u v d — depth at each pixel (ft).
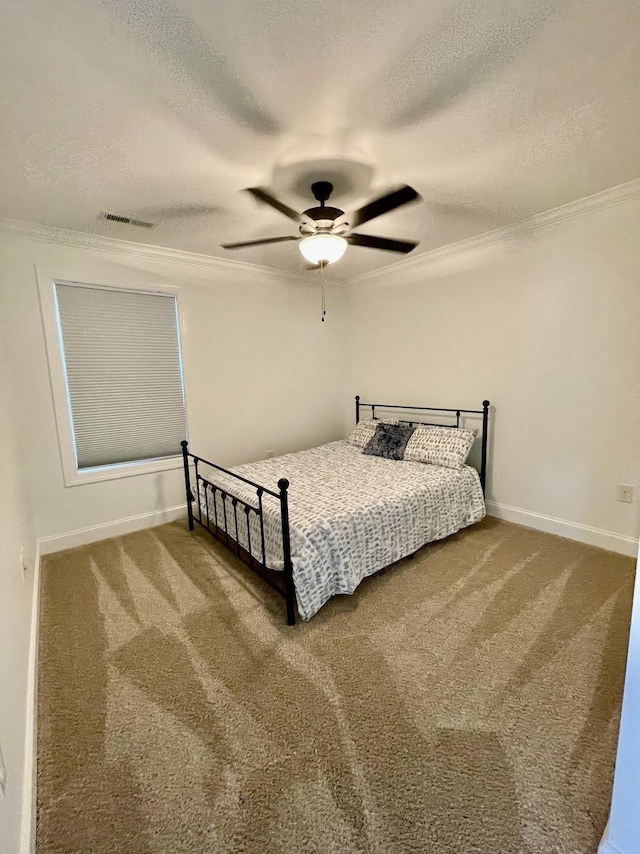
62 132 5.43
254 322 12.73
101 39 3.98
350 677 5.49
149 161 6.20
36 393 9.13
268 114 5.18
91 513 10.13
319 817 3.77
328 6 3.73
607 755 4.30
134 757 4.41
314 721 4.81
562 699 5.04
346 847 3.54
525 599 7.17
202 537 10.34
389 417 13.76
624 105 5.15
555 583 7.65
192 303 11.38
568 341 9.05
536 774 4.12
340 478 9.71
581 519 9.30
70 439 9.71
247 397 12.82
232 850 3.54
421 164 6.50
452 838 3.58
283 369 13.60
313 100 4.95
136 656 6.00
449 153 6.21
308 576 6.70
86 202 7.61
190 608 7.20
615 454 8.59
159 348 11.04
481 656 5.82
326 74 4.54
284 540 6.57
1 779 3.16
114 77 4.47
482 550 9.07
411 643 6.14
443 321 11.64
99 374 10.15
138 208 7.90
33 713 4.93
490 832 3.62
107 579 8.25
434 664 5.69
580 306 8.76
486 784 4.03
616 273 8.16
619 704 4.94
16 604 5.41
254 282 12.62
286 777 4.15
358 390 14.84
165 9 3.69
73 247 9.39
